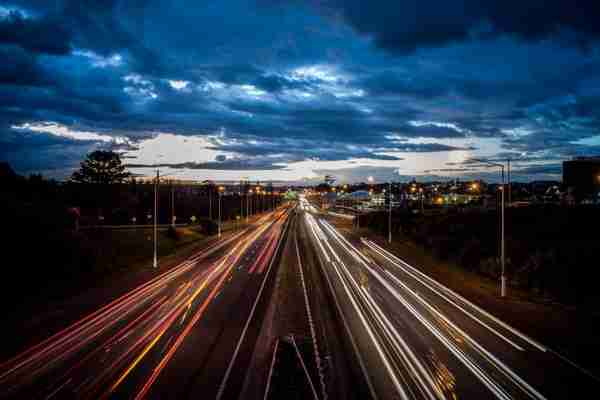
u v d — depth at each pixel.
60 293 26.98
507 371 15.64
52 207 39.69
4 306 23.67
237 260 42.34
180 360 16.44
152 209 76.00
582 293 25.72
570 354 17.25
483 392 14.02
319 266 39.22
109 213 68.31
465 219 57.12
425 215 74.19
